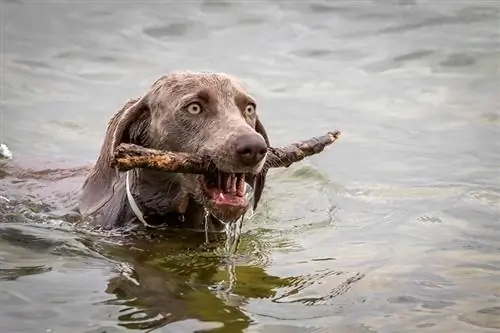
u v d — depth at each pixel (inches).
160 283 416.8
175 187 480.7
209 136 452.4
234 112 464.1
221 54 826.8
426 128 674.8
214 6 955.3
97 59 816.9
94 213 504.7
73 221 504.1
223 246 472.1
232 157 430.3
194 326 367.6
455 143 645.3
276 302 395.2
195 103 463.8
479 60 797.9
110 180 508.4
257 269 437.4
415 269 430.9
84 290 405.4
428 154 628.4
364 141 657.0
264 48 842.2
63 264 438.3
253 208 500.4
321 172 605.6
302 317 378.3
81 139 669.9
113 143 478.3
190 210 489.1
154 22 906.1
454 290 405.1
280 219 521.3
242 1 970.1
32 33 875.4
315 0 968.9
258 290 409.7
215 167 442.9
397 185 575.5
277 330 364.5
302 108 714.8
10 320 371.6
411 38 856.9
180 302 394.0
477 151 628.7
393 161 619.8
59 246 463.5
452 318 375.9
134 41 858.1
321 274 427.8
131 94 743.7
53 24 899.4
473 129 668.7
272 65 801.6
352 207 538.6
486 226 494.9
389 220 510.9
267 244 476.1
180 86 471.8
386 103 724.7
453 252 454.6
